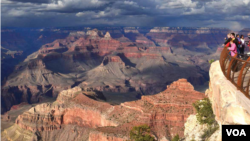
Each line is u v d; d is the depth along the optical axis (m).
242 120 15.84
